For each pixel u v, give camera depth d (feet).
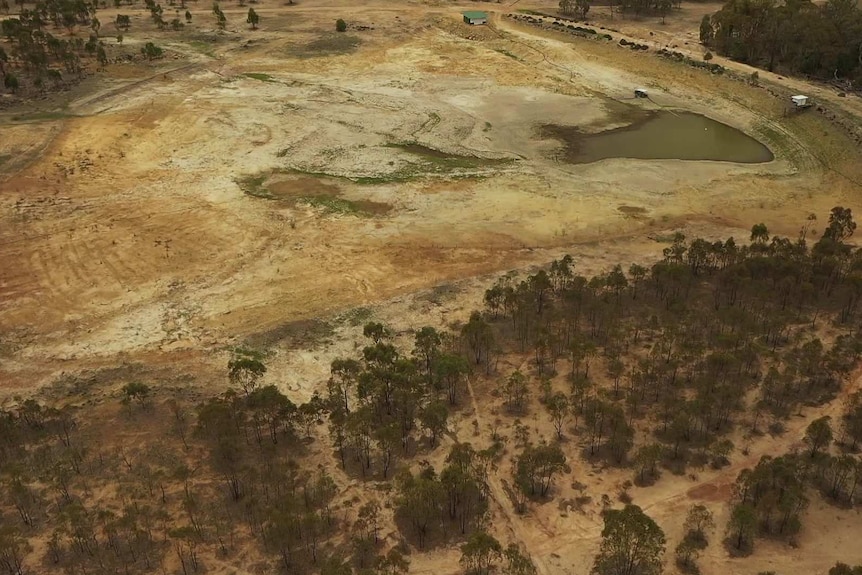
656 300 194.80
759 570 120.06
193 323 191.62
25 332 188.96
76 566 121.90
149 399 162.20
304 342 182.80
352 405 160.76
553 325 185.06
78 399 163.43
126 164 280.10
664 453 144.87
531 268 215.10
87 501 134.72
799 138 296.51
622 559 118.73
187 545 125.29
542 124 326.24
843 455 139.85
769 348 173.58
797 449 144.36
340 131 315.58
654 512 131.54
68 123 310.86
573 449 146.41
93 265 216.74
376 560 122.62
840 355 169.07
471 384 165.99
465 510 132.87
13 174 265.95
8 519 130.93
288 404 148.15
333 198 257.75
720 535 126.72
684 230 236.63
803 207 249.75
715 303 190.29
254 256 222.48
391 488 138.10
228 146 297.74
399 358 171.53
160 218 242.78
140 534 125.49
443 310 195.21
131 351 181.06
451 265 217.97
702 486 137.18
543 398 160.35
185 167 279.90
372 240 231.30
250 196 258.98
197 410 157.99
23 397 165.07
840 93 326.85
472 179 272.92
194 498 135.23
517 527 129.80
